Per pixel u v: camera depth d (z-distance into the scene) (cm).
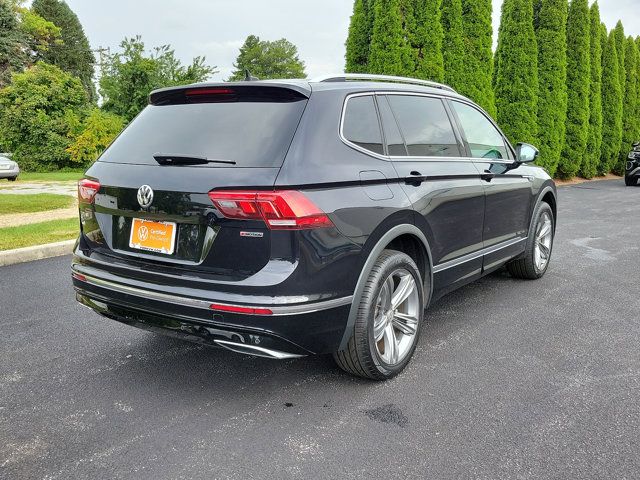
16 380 329
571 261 654
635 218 1030
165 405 298
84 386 321
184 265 277
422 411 291
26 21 5219
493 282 558
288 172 262
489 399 304
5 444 259
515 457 247
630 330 415
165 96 326
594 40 2203
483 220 427
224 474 236
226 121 292
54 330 415
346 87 320
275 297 257
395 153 336
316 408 295
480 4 1559
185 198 271
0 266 611
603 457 247
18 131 3027
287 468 240
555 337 400
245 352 273
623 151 2636
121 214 301
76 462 244
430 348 380
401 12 1446
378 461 245
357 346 303
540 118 1855
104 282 304
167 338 401
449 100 417
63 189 1528
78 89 3231
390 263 315
